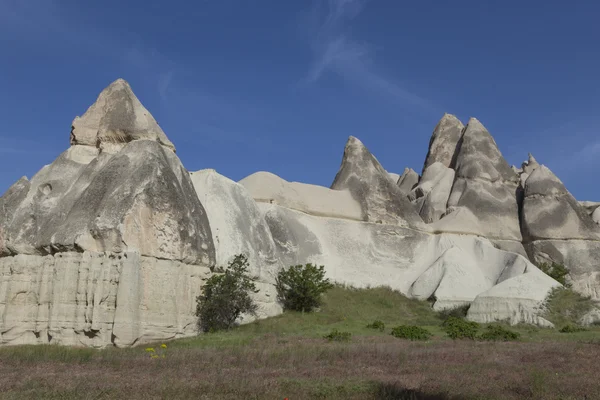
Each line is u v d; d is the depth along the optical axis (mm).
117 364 17609
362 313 39656
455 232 52219
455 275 44438
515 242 54312
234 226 37094
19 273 29625
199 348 22469
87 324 26500
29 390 12867
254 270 36094
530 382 13398
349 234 49062
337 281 45125
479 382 13906
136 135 33656
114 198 28781
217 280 30938
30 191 33875
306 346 21953
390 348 21125
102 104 36469
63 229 28828
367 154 55625
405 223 51531
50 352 20609
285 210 47562
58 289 27656
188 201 32250
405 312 41312
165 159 32188
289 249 44562
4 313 29078
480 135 62781
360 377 14898
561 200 54875
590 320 35750
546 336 29094
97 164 33219
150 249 28453
